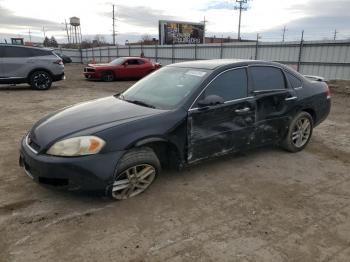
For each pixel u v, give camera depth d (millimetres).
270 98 4645
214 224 3162
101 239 2896
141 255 2693
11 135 6242
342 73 17297
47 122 3789
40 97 11531
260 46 21750
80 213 3309
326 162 4922
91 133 3301
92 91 13844
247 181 4148
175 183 4027
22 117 7980
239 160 4863
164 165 4047
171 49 30469
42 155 3283
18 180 4059
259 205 3547
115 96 4723
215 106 4035
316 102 5367
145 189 3740
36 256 2664
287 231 3066
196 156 3996
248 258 2676
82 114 3840
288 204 3584
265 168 4594
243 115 4344
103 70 18766
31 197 3621
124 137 3367
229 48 24281
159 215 3303
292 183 4133
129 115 3689
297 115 5098
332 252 2777
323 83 5770
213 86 4094
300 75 5301
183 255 2701
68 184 3225
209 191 3844
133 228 3070
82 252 2721
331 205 3586
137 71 19953
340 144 5898
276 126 4836
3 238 2887
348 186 4090
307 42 18688
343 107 10352
